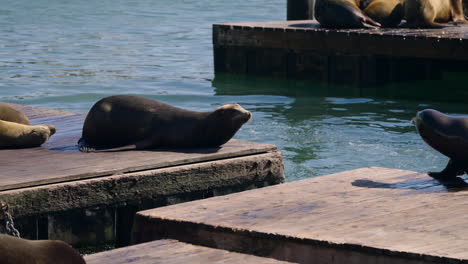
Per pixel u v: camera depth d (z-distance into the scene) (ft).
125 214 30.68
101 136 35.47
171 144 34.65
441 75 77.82
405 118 56.54
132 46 108.88
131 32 130.52
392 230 22.20
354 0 80.48
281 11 189.16
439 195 26.37
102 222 30.07
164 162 31.83
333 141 48.29
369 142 47.93
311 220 23.61
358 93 69.51
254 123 54.08
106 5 207.72
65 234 29.14
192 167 32.12
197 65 89.45
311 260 21.59
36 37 120.06
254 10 191.93
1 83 72.74
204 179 32.50
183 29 136.56
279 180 35.06
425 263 19.67
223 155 33.50
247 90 71.26
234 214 24.68
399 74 75.15
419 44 68.28
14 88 69.97
